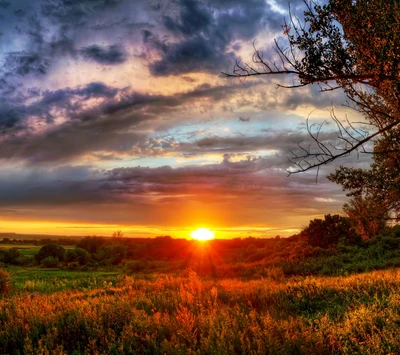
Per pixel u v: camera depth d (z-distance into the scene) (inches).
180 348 224.4
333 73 194.7
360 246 1122.0
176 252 2271.2
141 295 456.1
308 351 225.0
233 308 351.3
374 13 185.0
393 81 181.9
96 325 274.5
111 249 2295.8
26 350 228.4
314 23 195.0
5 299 479.2
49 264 1994.3
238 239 2082.9
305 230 1334.9
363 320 280.8
